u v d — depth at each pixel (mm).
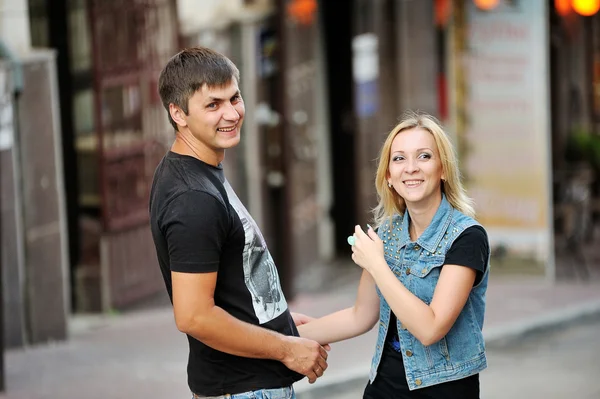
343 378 7609
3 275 8227
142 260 10094
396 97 13812
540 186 12633
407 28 13805
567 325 10312
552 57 15648
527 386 8000
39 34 9367
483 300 3846
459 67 12867
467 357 3799
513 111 12672
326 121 13797
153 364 7984
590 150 15781
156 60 10047
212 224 3436
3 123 8008
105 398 6969
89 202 9633
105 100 9586
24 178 8328
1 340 7078
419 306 3621
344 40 13609
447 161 3812
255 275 3617
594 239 15633
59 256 8633
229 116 3520
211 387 3615
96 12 9469
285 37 10773
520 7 12500
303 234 12484
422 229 3865
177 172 3523
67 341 8750
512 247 12836
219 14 10594
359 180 13781
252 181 10812
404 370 3861
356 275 12992
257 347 3521
